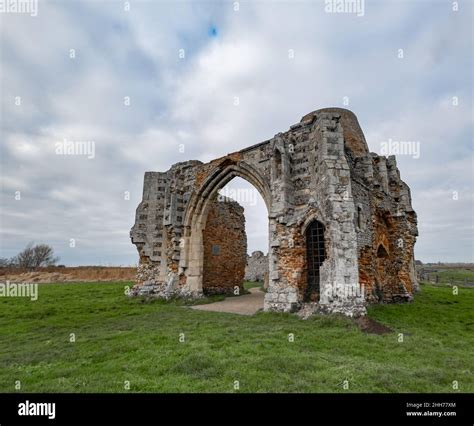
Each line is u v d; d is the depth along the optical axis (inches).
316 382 234.4
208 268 920.3
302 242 581.0
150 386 232.5
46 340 401.7
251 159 753.0
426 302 671.1
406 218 764.0
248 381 235.8
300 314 509.7
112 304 717.9
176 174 912.3
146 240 922.1
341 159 538.6
